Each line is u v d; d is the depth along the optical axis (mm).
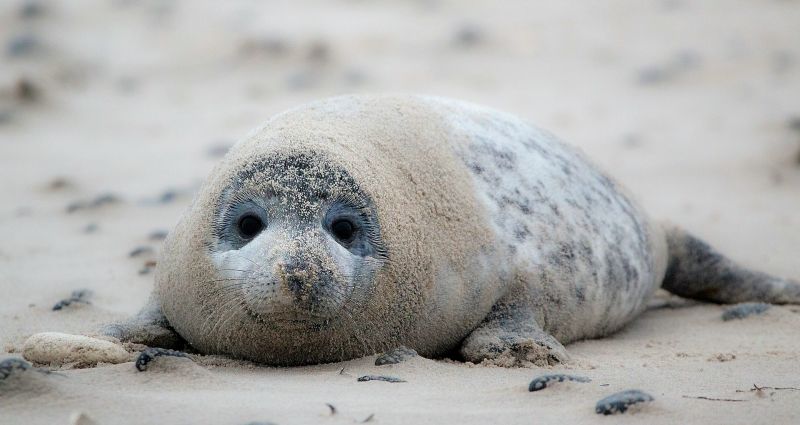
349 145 20188
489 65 71062
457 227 21047
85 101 63469
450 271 20688
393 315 19922
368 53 73688
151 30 79688
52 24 79875
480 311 21484
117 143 52875
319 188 19125
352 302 19078
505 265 21703
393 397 16312
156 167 46719
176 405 15344
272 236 18672
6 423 14453
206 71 70688
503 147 23531
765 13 81000
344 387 17172
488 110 24906
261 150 19750
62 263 29875
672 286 28891
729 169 46031
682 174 45594
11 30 78250
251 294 18406
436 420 14898
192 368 17500
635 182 44469
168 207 38031
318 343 19312
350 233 19312
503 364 20109
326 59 71562
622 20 81750
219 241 19531
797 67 68375
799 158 46406
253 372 19000
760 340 23547
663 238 27984
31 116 58500
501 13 84375
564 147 25656
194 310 20047
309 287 18094
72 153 50062
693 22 80062
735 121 55750
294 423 14555
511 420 14961
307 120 21000
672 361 20438
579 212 23797
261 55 72562
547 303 22375
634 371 19031
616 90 64812
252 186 19328
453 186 21453
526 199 22812
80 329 22594
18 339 21453
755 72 67500
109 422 14516
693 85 65375
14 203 39125
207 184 20719
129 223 35625
